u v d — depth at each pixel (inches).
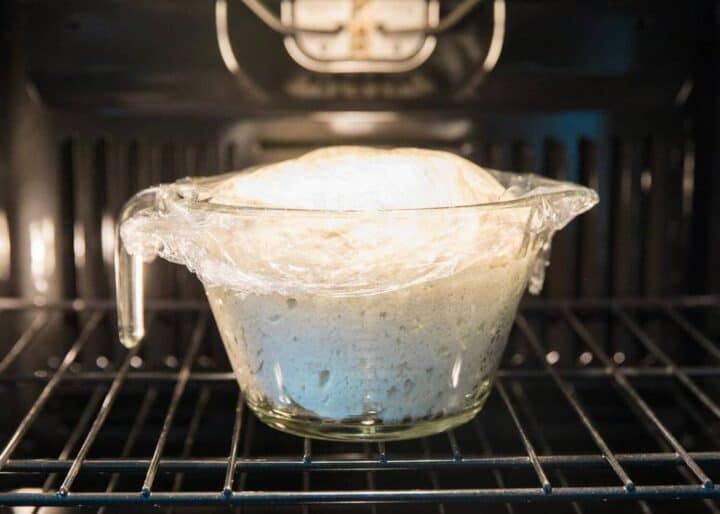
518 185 20.7
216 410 26.9
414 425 19.3
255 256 17.7
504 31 25.2
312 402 19.0
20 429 20.3
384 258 17.3
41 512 22.9
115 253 20.0
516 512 24.1
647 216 26.9
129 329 20.3
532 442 26.5
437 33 25.0
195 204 17.6
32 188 26.1
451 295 18.1
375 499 16.9
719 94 25.9
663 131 26.2
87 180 26.3
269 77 25.3
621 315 26.6
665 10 25.3
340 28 24.9
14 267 26.4
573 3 25.1
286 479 25.6
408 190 18.1
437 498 16.9
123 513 23.1
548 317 27.6
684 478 24.8
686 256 26.9
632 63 25.5
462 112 25.7
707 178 26.4
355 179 18.2
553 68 25.5
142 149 26.1
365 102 25.5
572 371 24.2
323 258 17.4
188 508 23.7
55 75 25.3
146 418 26.8
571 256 27.2
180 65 25.3
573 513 24.0
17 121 25.8
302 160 19.4
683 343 27.6
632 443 26.7
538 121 25.9
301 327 18.3
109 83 25.4
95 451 26.1
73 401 26.5
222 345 27.4
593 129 26.1
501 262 18.4
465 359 19.1
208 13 25.0
